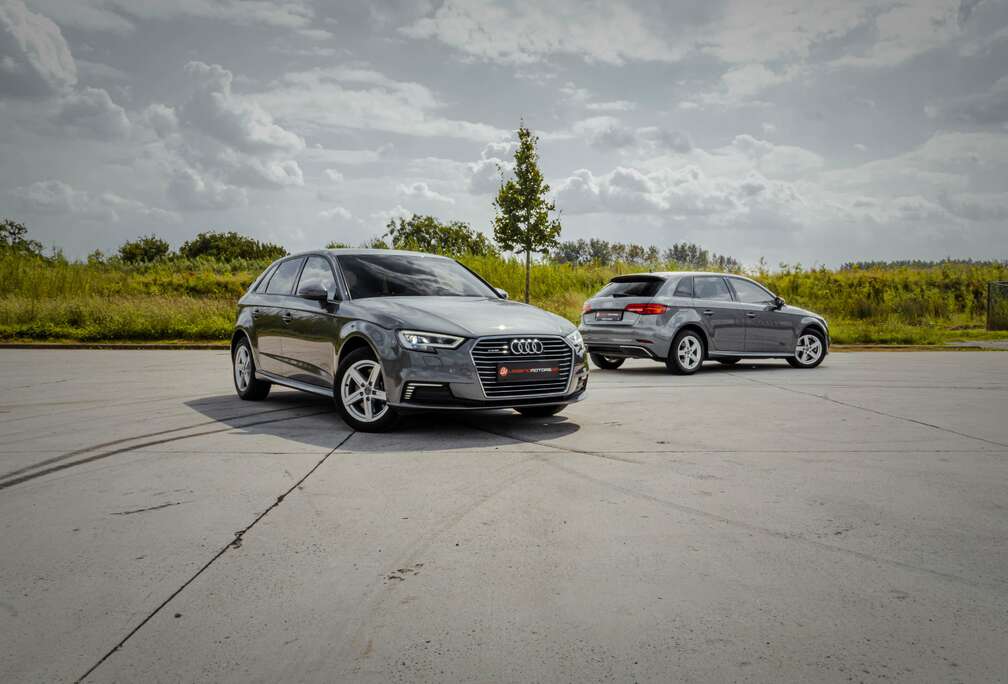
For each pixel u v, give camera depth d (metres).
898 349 17.80
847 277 29.70
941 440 6.01
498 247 22.06
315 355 6.89
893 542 3.50
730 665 2.32
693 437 6.10
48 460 5.16
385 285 7.01
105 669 2.29
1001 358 14.95
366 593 2.88
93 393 8.80
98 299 20.59
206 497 4.22
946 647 2.45
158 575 3.06
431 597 2.84
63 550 3.35
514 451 5.50
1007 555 3.33
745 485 4.53
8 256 24.05
